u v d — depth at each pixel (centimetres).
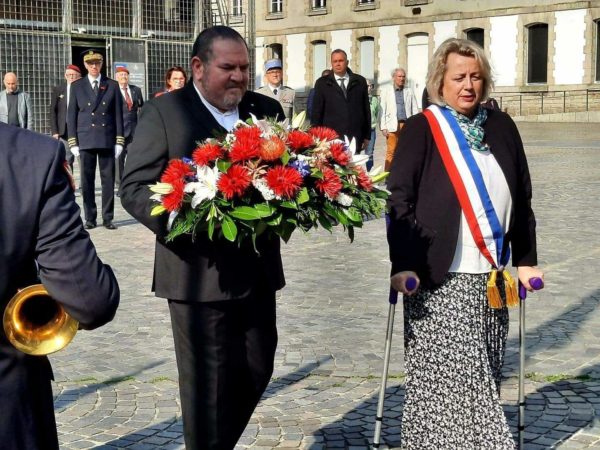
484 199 384
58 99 1334
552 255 920
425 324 392
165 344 627
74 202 248
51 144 246
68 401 512
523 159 404
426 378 394
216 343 363
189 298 358
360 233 1097
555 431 462
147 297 762
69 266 238
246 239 352
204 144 341
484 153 389
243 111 381
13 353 242
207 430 367
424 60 4166
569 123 3553
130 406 505
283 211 330
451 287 388
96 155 1147
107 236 1088
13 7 1875
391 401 511
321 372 561
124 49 2012
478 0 3959
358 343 622
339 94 1195
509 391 520
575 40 3719
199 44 370
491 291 385
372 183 355
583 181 1581
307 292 777
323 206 340
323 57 4512
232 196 324
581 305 716
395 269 386
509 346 607
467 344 388
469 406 390
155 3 2041
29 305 240
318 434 463
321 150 344
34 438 246
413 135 390
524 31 3853
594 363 571
